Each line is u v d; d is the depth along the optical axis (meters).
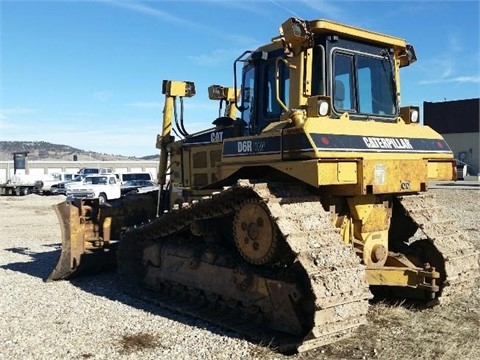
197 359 5.40
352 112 6.80
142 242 8.59
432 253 7.03
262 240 6.10
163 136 9.45
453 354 5.37
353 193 6.09
